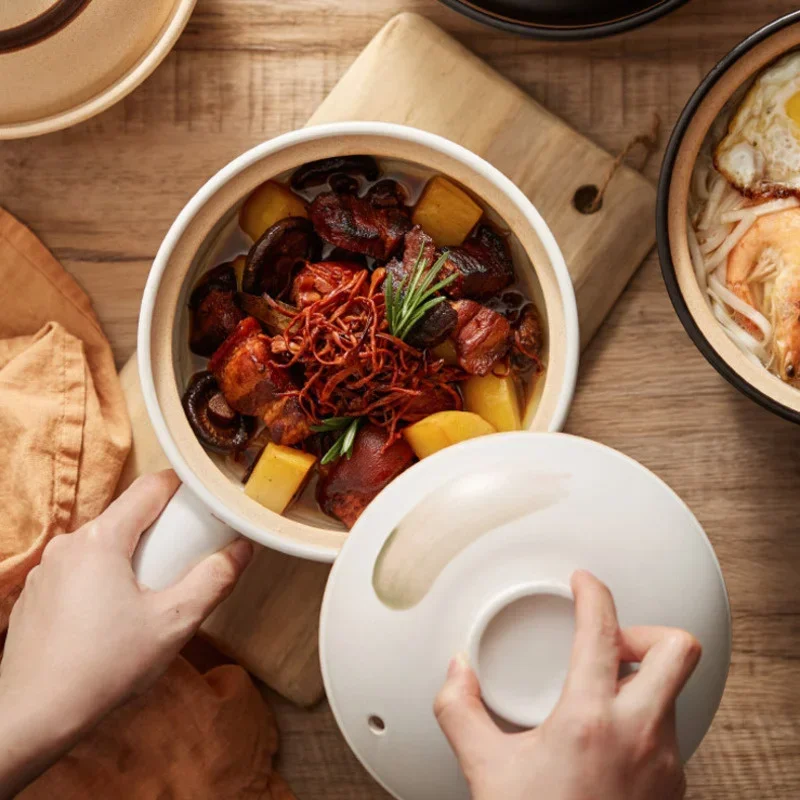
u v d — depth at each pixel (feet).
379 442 3.02
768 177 3.14
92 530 2.99
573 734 1.94
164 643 2.91
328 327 2.94
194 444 2.87
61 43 3.18
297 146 2.81
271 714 3.69
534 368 3.07
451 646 2.24
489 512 2.27
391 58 3.46
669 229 2.94
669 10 3.12
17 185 3.63
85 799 3.48
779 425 3.57
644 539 2.29
